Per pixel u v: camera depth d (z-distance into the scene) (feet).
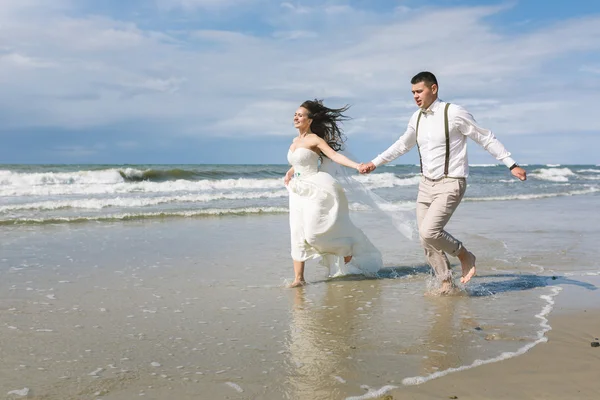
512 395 9.18
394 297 16.66
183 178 86.69
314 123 19.01
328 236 18.74
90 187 64.95
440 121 15.85
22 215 39.29
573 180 120.88
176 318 14.25
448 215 16.22
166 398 9.13
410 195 63.26
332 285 18.45
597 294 16.76
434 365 10.63
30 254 24.21
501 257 23.40
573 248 25.86
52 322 13.78
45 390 9.45
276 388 9.54
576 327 13.26
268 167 137.08
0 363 10.78
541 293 16.90
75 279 19.13
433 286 18.20
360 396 9.18
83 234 30.94
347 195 19.56
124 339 12.42
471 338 12.41
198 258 23.61
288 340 12.38
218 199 55.26
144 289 17.67
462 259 16.99
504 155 15.44
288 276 20.01
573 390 9.40
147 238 29.60
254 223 36.88
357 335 12.75
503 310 14.94
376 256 20.10
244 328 13.34
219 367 10.62
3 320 13.91
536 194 68.90
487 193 71.92
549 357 11.05
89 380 9.93
